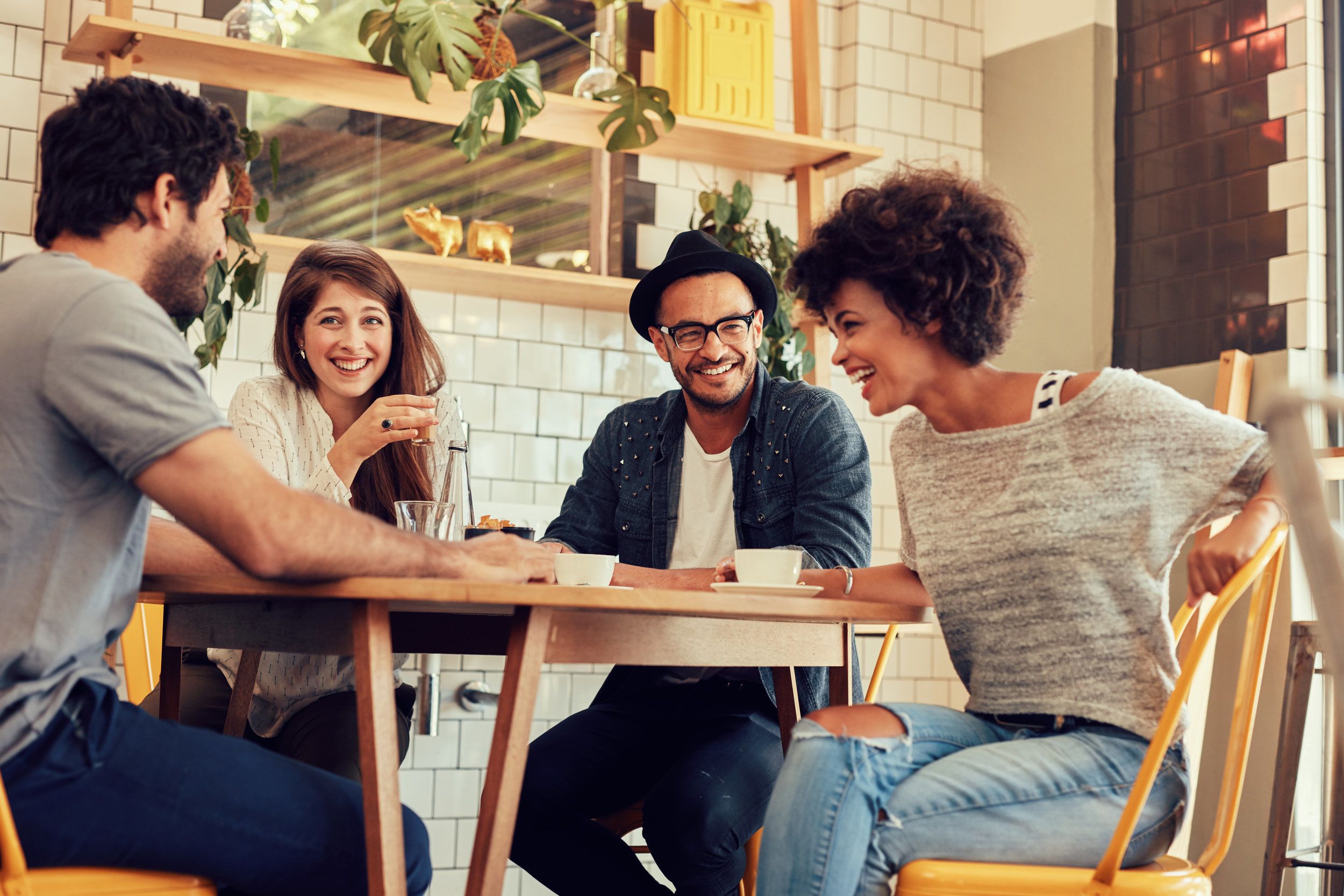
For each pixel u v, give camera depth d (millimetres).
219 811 1343
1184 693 1381
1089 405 1538
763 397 2398
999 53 4363
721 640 1630
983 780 1438
